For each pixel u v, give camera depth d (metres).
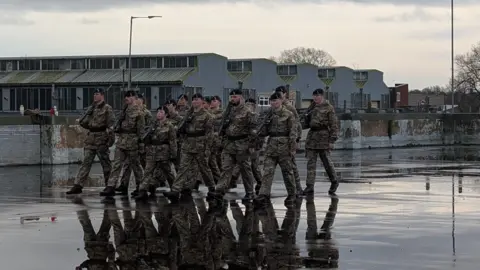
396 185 18.77
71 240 10.81
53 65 70.38
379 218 12.77
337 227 11.80
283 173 15.63
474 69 97.62
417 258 9.24
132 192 17.33
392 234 11.05
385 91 91.81
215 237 11.16
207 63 67.38
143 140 16.47
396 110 73.12
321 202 15.23
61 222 12.58
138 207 14.65
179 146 17.27
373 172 23.19
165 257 9.66
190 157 15.93
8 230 11.66
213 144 17.23
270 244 10.44
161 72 66.56
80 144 27.16
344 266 8.81
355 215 13.20
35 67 70.88
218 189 15.41
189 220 12.91
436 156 32.50
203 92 66.88
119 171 16.80
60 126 26.36
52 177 21.44
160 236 11.30
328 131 16.95
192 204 15.13
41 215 13.42
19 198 16.16
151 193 17.08
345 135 38.44
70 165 26.19
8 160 25.28
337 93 83.88
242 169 15.64
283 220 12.75
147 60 67.56
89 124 17.17
